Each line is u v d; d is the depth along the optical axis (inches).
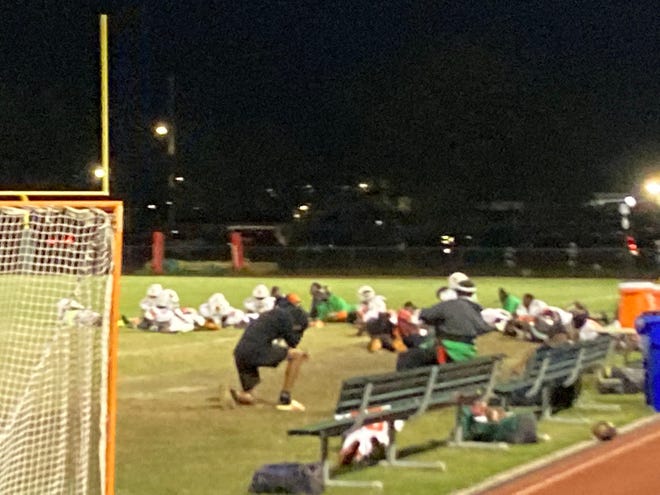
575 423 544.1
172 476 415.5
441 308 525.0
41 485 347.6
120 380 687.1
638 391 638.5
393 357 823.1
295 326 571.8
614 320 991.0
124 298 1320.1
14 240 372.2
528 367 521.0
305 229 2433.6
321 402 599.5
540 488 398.6
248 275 1838.1
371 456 436.5
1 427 377.7
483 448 473.4
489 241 2417.6
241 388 625.6
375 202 2849.4
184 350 846.5
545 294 1434.5
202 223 2861.7
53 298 446.0
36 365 395.9
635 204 2393.0
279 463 408.8
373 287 1542.8
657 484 405.4
